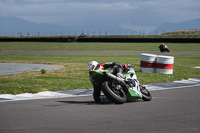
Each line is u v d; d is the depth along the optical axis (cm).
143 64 4666
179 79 3938
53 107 2005
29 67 5400
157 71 4603
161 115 1805
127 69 2217
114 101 2078
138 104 2188
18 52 10931
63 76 3912
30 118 1659
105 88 2041
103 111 1883
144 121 1631
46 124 1523
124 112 1866
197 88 3203
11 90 2698
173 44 16788
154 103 2253
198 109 2027
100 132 1393
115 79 2070
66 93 2727
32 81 3375
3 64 6128
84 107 2016
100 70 2069
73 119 1642
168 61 4509
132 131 1422
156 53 10481
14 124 1519
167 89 3111
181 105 2181
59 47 15000
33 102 2214
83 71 4562
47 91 2791
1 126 1477
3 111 1858
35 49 13312
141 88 2375
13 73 4316
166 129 1471
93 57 8138
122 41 19550
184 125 1559
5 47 15062
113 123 1569
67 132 1383
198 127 1521
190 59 8119
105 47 14750
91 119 1648
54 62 6488
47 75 4000
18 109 1927
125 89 2177
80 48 14038
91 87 3100
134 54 9725
